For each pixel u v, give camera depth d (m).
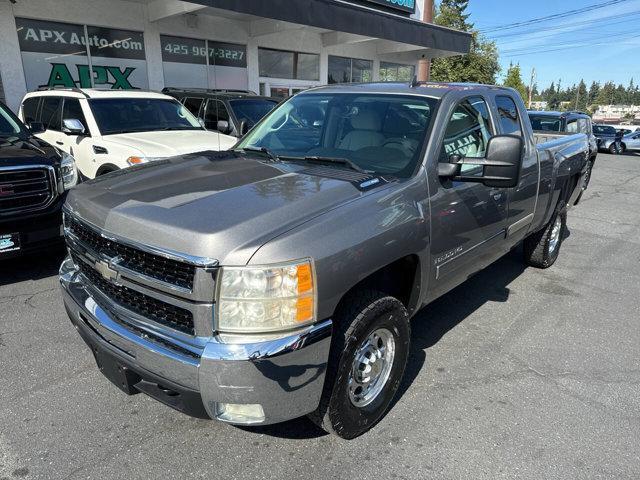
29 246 4.59
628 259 6.45
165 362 2.20
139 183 2.77
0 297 4.44
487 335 4.12
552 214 5.43
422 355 3.76
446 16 36.53
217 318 2.11
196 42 12.40
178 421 2.89
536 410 3.11
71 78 10.44
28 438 2.71
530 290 5.18
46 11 9.75
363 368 2.72
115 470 2.50
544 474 2.58
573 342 4.05
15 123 5.73
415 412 3.06
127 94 7.80
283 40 14.37
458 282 3.65
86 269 2.75
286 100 4.10
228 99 9.48
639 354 3.88
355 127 3.44
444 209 3.09
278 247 2.11
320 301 2.22
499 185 2.96
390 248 2.57
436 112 3.27
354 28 12.83
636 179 15.26
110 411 2.96
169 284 2.18
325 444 2.74
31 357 3.50
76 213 2.72
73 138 7.20
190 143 6.79
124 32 11.03
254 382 2.10
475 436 2.85
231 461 2.59
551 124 11.53
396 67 18.81
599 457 2.71
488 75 32.41
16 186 4.47
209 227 2.16
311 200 2.45
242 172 2.90
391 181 2.88
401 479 2.52
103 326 2.46
